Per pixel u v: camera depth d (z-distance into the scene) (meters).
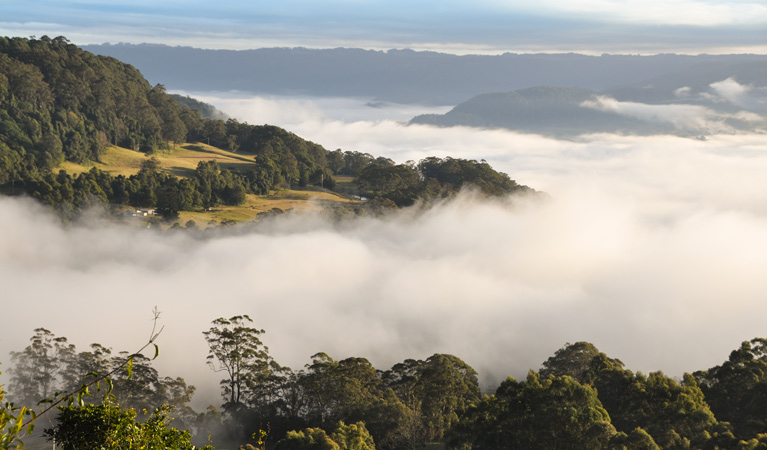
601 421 49.09
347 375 76.50
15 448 9.23
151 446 14.05
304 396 77.81
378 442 65.94
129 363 10.70
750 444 44.44
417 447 65.44
